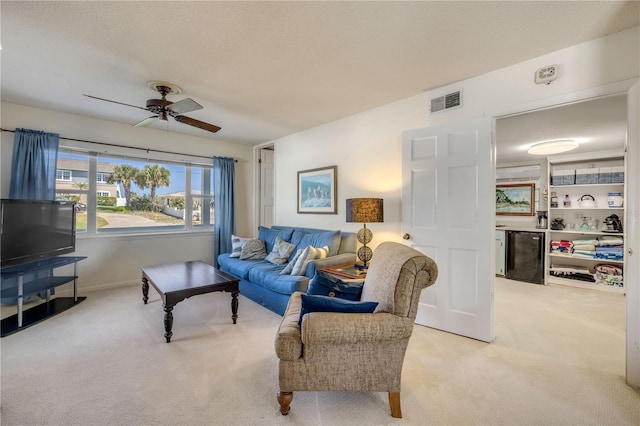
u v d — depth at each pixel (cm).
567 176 459
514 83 238
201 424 151
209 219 509
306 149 436
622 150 427
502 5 168
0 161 325
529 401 170
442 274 270
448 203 267
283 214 482
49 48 214
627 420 155
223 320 290
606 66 199
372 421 154
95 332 259
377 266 192
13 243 277
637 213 183
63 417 154
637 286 183
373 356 157
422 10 172
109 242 401
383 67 243
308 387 157
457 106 270
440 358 219
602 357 221
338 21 183
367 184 351
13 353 220
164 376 192
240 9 171
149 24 186
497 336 259
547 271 452
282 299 297
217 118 383
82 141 375
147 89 288
